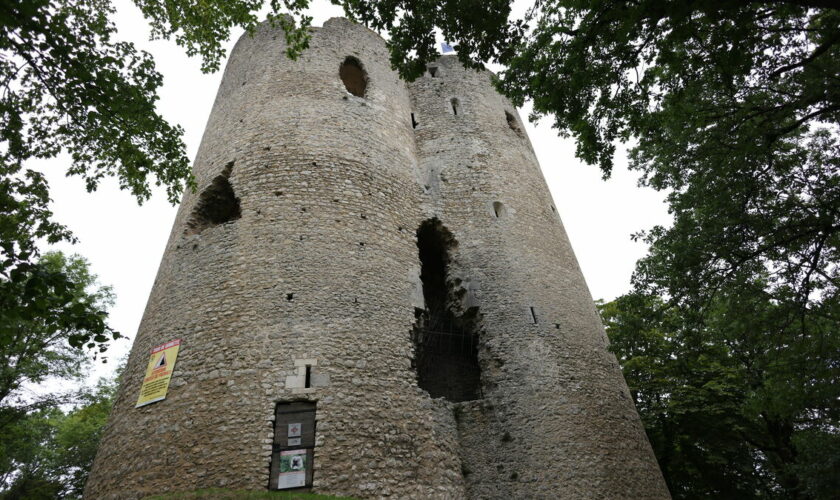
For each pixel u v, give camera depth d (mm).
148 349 11125
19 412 15117
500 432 11320
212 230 12477
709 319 14805
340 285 11586
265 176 13297
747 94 11414
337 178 13617
